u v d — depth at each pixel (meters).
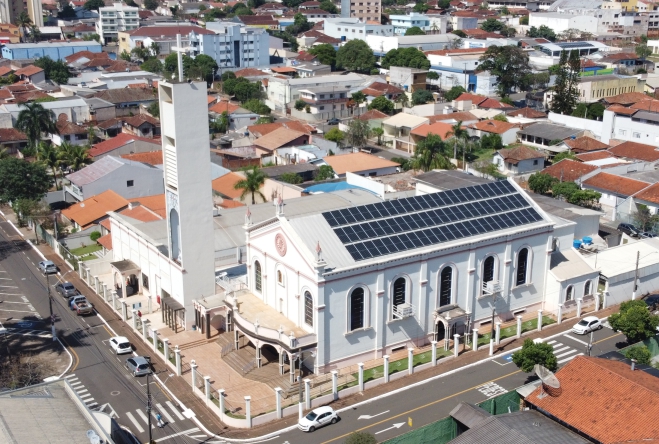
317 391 70.00
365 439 57.97
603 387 59.72
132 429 65.38
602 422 56.84
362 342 75.38
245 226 80.56
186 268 82.62
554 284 87.50
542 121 177.50
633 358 70.12
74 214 118.06
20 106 177.62
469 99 199.50
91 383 73.12
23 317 88.38
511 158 146.88
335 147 163.38
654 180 125.94
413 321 78.50
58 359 78.06
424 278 77.25
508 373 74.50
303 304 73.12
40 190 127.31
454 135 160.25
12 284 98.75
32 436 53.22
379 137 178.38
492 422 57.38
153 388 72.31
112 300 91.38
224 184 131.00
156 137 179.12
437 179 116.81
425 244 77.19
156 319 88.00
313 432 64.75
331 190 122.06
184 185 80.38
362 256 73.38
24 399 59.06
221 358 77.94
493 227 82.31
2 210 132.12
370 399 69.88
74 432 54.53
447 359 77.19
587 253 99.00
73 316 89.00
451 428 61.22
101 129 179.62
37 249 112.69
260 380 72.69
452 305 80.38
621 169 133.75
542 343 71.75
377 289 74.25
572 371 62.44
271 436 64.19
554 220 93.62
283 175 132.75
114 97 197.88
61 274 102.69
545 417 59.72
